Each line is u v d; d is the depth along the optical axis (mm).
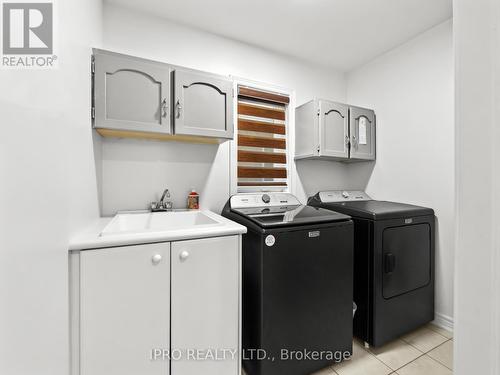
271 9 1836
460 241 354
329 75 2736
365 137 2432
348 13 1873
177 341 1221
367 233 1771
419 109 2146
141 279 1141
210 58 2105
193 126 1665
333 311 1567
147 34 1873
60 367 854
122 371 1107
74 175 1051
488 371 327
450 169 1944
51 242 783
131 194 1823
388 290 1774
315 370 1514
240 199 1975
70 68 998
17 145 595
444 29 1975
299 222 1476
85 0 1253
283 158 2486
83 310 1036
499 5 311
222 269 1321
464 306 351
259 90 2318
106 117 1424
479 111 329
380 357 1682
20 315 588
